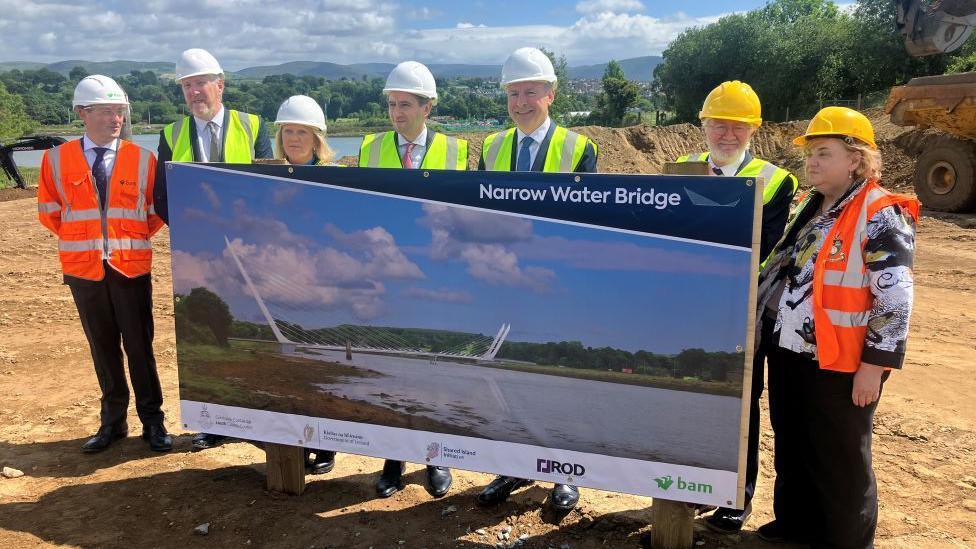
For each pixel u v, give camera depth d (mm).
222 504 3672
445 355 3180
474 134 24656
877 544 3275
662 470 2934
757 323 3207
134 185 4113
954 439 4461
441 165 4156
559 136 4051
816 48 38844
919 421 4734
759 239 2619
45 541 3336
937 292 8758
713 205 2654
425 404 3270
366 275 3240
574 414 3020
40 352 6297
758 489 3920
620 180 2746
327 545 3297
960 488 3834
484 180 2955
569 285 2918
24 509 3625
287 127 3945
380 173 3123
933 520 3506
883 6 36438
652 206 2736
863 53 36719
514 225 2947
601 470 3031
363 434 3410
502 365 3096
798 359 2922
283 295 3406
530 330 3016
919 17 9234
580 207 2832
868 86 37219
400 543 3303
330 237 3262
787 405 3082
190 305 3582
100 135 4051
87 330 4227
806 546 3285
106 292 4145
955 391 5316
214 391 3646
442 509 3627
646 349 2854
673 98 47719
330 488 3859
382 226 3166
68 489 3844
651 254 2773
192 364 3656
